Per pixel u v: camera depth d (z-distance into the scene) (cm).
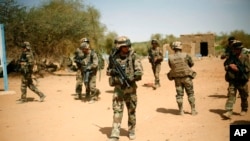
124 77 504
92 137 543
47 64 2048
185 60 667
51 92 1089
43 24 1759
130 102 519
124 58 512
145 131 573
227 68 631
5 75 1082
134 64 509
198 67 2059
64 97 971
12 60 1780
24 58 869
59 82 1422
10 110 778
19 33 1694
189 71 666
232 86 632
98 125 622
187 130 570
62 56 1977
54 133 571
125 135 550
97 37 2592
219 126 586
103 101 885
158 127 597
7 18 1698
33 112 752
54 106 823
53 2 2244
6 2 1698
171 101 864
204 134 542
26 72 861
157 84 1141
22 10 1755
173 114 700
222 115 670
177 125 606
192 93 679
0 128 609
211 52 3909
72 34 1909
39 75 1730
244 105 656
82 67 865
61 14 1944
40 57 1836
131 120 525
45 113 739
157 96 956
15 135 562
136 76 503
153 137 535
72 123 641
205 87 1111
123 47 503
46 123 645
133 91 519
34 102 888
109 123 638
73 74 1831
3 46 1078
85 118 683
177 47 670
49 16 1862
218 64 2267
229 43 794
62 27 1820
